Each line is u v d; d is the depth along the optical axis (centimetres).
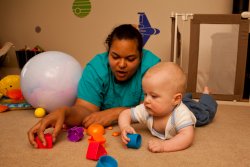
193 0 191
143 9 200
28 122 104
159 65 84
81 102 104
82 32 216
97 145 70
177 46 169
